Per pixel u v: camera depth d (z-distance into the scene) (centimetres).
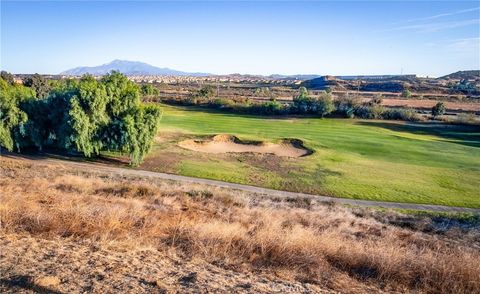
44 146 5175
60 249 836
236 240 1029
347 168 4647
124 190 2414
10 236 902
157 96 10869
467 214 3011
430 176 4378
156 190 2536
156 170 4362
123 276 708
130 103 4656
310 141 5903
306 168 4616
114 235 1000
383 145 5947
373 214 2694
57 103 4725
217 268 830
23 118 4650
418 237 1808
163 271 762
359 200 3531
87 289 637
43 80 9031
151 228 1120
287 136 6250
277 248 970
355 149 5644
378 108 8919
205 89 12300
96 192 2283
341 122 8369
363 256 981
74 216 1095
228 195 2791
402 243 1543
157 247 946
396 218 2592
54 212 1151
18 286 625
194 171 4334
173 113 8888
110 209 1300
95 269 728
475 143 6481
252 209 2191
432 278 887
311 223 1845
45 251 814
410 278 891
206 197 2583
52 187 2227
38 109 4788
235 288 707
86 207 1314
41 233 962
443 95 16750
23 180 2430
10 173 2923
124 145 4422
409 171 4572
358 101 9562
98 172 3806
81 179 2811
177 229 1137
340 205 3116
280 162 4888
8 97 4572
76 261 765
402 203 3466
